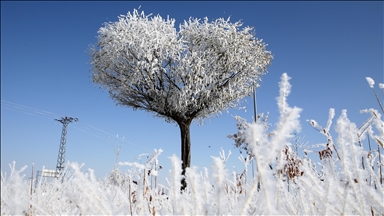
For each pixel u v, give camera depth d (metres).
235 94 11.43
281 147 0.81
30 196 1.62
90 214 1.17
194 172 1.12
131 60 10.26
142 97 11.32
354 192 1.12
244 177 2.11
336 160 1.58
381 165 1.57
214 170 0.89
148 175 1.64
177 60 10.43
